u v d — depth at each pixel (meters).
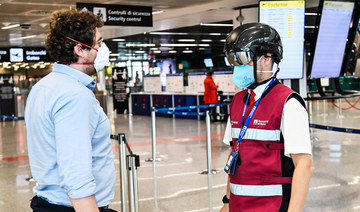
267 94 2.00
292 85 7.53
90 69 1.96
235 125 2.10
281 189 1.94
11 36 15.23
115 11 9.16
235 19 10.16
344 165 6.84
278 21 6.50
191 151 8.70
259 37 1.98
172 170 7.01
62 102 1.72
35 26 12.82
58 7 9.50
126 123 15.14
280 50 2.04
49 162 1.79
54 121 1.72
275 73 2.05
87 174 1.69
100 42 1.99
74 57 1.88
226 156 8.01
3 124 16.34
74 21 1.86
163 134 11.60
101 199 1.87
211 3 9.54
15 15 10.49
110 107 24.16
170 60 41.66
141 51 30.91
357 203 4.89
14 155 9.03
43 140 1.78
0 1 8.50
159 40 23.06
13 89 18.25
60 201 1.82
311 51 6.52
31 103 1.86
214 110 14.20
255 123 1.98
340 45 6.63
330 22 6.43
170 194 5.59
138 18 9.45
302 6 6.48
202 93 15.41
